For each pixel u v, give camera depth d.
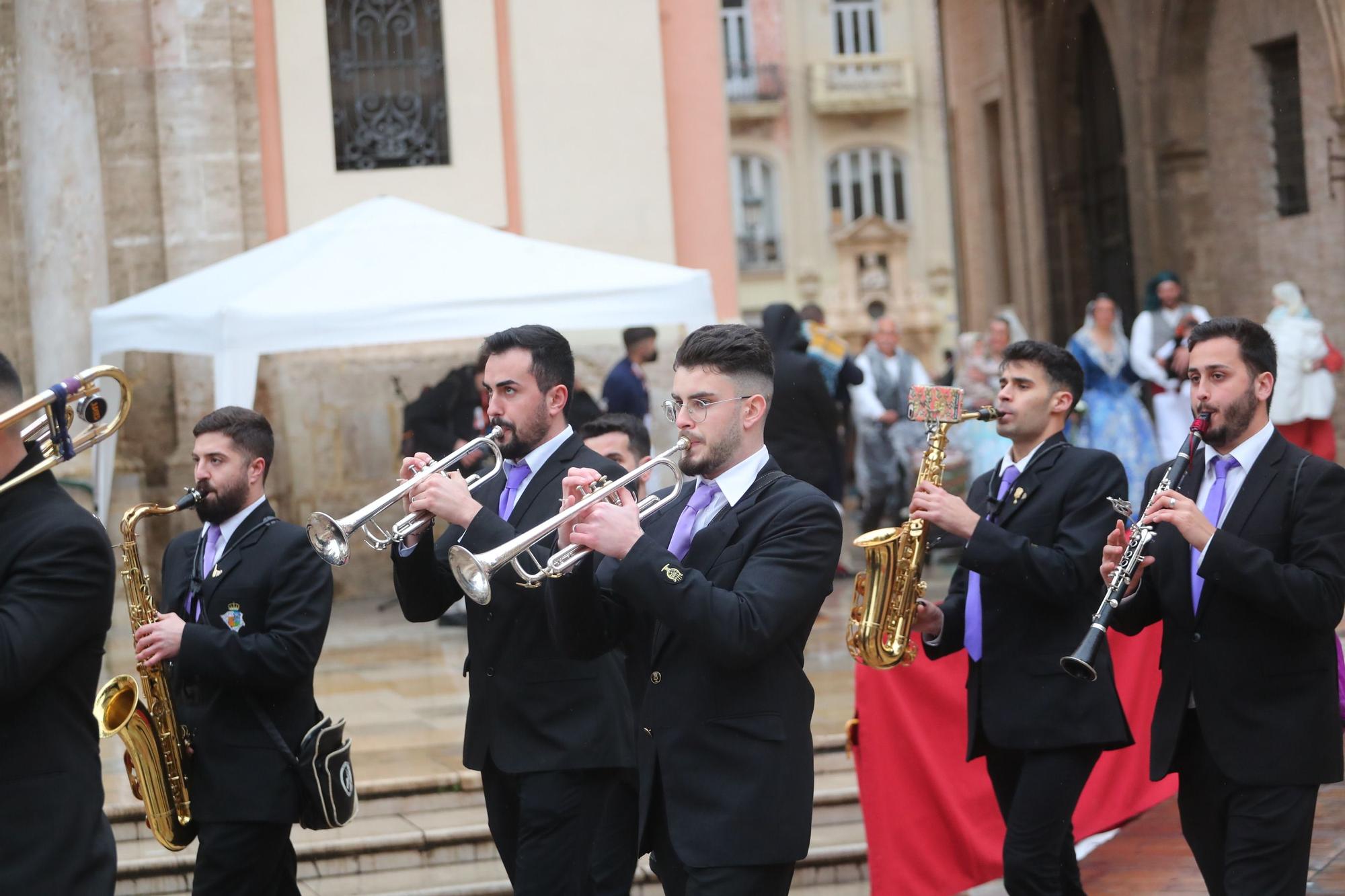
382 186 15.27
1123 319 23.44
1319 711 5.14
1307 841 5.16
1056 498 6.03
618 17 15.47
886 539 5.98
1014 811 5.94
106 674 11.81
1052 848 5.87
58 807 4.05
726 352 4.78
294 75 15.14
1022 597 5.97
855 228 51.16
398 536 5.45
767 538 4.65
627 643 5.25
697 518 4.89
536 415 5.73
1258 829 5.12
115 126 14.66
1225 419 5.27
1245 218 20.81
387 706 10.42
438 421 13.91
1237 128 20.78
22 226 13.88
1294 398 15.12
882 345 17.33
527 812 5.62
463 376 14.08
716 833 4.52
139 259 14.73
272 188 15.14
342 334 10.20
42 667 3.97
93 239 13.38
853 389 17.12
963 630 6.27
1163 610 5.36
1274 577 4.96
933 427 6.22
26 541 4.04
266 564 5.91
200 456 6.01
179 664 5.68
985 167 26.95
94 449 12.86
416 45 15.45
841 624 13.12
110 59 14.62
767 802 4.55
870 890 7.56
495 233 11.10
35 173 13.29
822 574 4.61
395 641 13.12
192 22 14.68
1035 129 24.56
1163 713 5.36
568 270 10.68
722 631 4.39
